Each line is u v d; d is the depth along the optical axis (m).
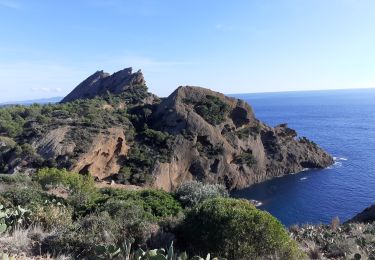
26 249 9.69
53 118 74.50
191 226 11.40
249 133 89.75
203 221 11.11
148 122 84.75
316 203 63.88
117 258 9.31
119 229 11.37
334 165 96.31
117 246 9.94
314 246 12.55
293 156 93.81
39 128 68.50
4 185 27.16
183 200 24.16
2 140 63.97
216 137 81.94
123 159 71.62
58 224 11.99
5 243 9.62
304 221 53.72
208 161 78.69
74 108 82.69
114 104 95.69
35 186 30.59
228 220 10.69
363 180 78.00
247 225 10.53
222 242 10.41
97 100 95.00
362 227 17.44
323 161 96.38
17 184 28.53
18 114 79.81
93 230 10.85
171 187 73.31
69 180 33.59
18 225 10.99
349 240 13.36
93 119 74.69
